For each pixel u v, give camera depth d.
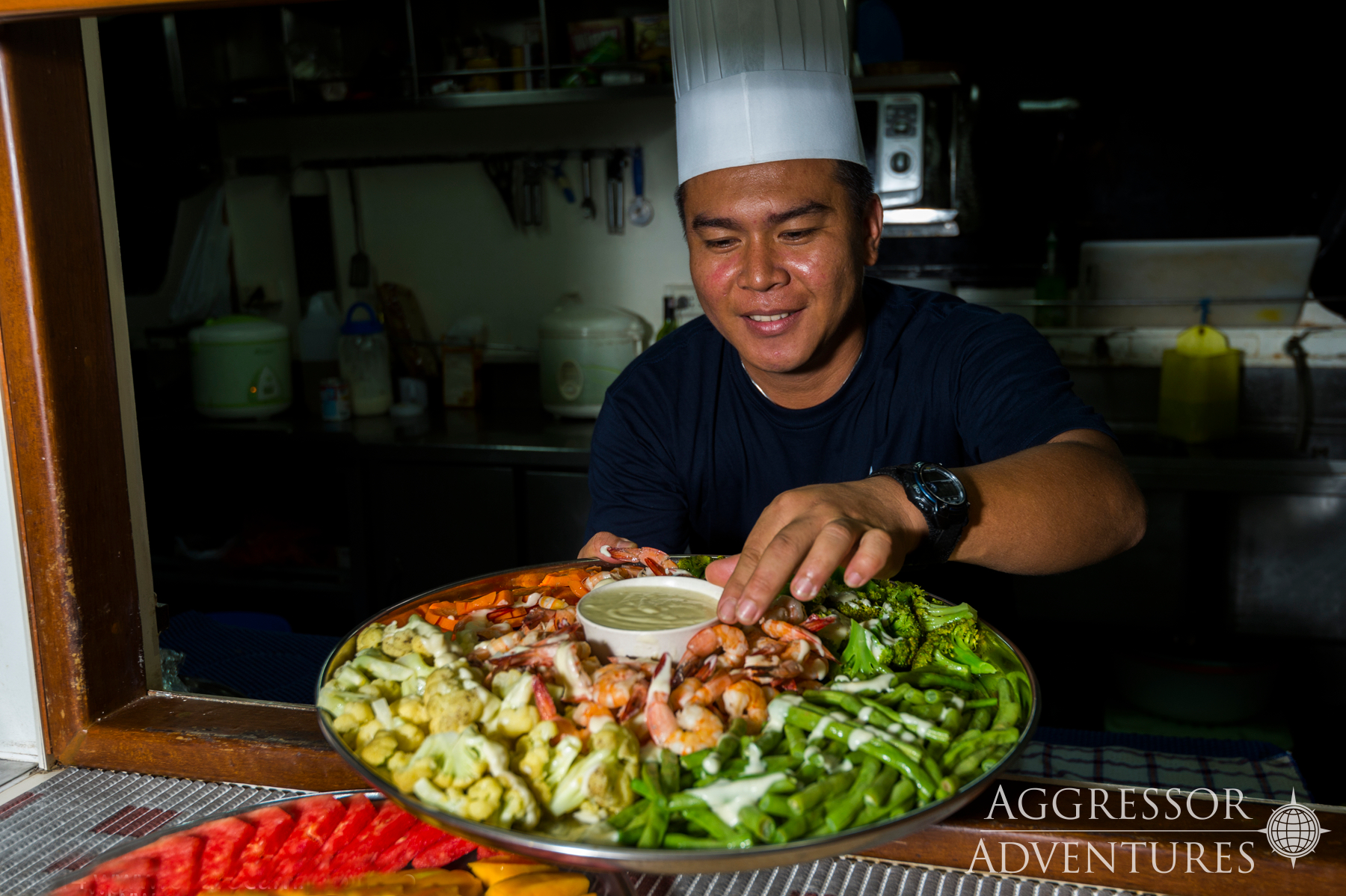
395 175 3.95
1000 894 0.74
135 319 3.96
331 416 3.61
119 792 0.92
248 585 3.52
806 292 1.22
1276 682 2.92
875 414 1.46
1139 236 3.56
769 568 0.72
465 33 3.76
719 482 1.56
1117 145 3.51
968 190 3.64
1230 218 3.47
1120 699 3.09
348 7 3.82
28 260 0.93
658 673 0.76
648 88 3.28
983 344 1.34
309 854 0.79
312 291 4.09
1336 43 3.26
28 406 0.93
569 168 3.79
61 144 0.96
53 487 0.95
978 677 0.85
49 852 0.82
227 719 0.99
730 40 1.17
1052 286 3.59
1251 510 3.09
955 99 3.55
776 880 0.76
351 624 3.56
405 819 0.83
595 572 1.05
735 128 1.18
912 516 0.83
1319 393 3.35
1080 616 3.21
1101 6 3.42
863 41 3.38
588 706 0.74
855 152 1.24
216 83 4.00
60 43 0.96
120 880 0.74
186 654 1.66
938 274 3.71
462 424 3.57
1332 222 3.35
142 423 3.55
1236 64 3.36
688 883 0.76
